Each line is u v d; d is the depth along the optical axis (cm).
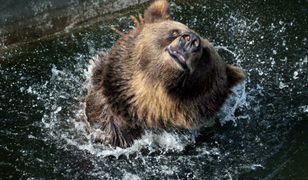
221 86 1175
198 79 1112
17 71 1406
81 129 1274
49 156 1227
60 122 1299
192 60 1050
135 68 1147
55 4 1519
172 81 1099
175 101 1143
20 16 1486
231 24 1562
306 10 1588
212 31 1548
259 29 1550
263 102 1357
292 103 1352
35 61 1434
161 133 1232
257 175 1186
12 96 1348
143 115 1181
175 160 1240
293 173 1181
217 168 1216
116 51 1191
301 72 1434
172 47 1063
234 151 1251
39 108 1330
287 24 1556
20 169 1191
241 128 1300
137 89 1150
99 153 1239
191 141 1269
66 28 1516
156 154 1248
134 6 1587
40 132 1277
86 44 1490
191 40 1042
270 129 1291
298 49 1494
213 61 1120
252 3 1606
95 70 1219
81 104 1324
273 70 1443
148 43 1122
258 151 1243
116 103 1184
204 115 1192
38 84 1386
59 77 1409
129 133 1223
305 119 1304
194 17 1572
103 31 1523
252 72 1438
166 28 1122
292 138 1260
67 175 1193
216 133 1289
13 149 1230
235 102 1347
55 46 1474
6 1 1476
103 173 1206
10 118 1298
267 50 1496
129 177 1205
